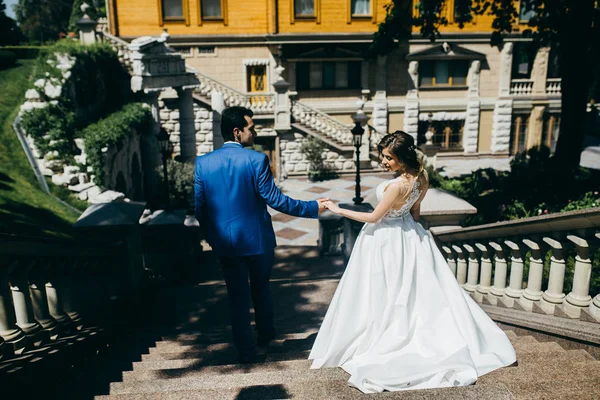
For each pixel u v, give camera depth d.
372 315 3.39
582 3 13.25
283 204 3.66
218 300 7.44
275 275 10.41
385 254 3.45
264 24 23.16
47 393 3.26
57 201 11.37
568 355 3.48
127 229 6.40
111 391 3.15
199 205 3.82
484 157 26.34
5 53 17.12
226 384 3.12
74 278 4.68
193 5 22.72
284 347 4.43
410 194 3.45
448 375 3.01
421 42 24.30
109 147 13.23
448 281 3.51
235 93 21.83
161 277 9.89
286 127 21.66
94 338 4.59
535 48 16.91
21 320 3.61
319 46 23.62
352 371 3.12
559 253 4.06
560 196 12.47
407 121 25.22
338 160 22.31
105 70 16.83
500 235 4.72
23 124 12.04
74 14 40.47
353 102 24.64
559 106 26.08
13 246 3.20
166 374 3.61
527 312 4.36
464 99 25.44
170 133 21.30
